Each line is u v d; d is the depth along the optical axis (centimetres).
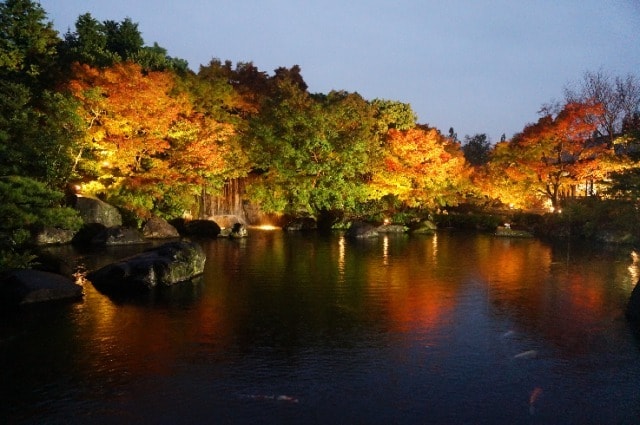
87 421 814
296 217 4106
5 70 3406
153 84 3183
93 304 1490
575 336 1270
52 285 1527
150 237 3091
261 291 1700
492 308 1524
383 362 1073
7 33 3647
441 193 4394
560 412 873
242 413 844
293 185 3975
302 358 1089
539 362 1092
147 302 1527
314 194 4016
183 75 4303
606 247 3058
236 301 1559
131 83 3100
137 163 3256
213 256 2481
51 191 1720
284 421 820
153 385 945
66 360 1062
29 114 2705
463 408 876
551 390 955
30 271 1561
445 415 851
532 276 2047
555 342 1223
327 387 946
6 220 1627
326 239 3338
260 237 3388
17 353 1099
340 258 2466
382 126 4653
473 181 4825
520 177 3981
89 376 983
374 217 4288
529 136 3984
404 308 1507
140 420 818
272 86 5331
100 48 4009
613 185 3044
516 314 1462
